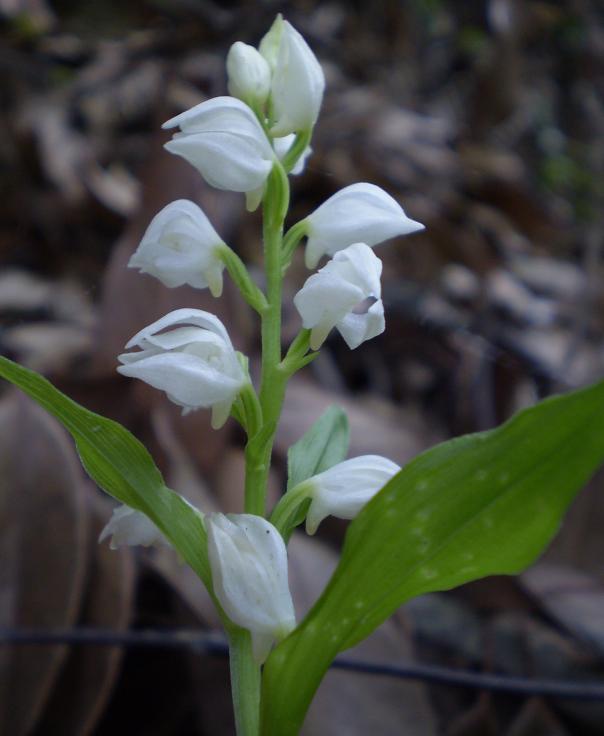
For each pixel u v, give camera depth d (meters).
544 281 0.26
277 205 0.08
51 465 0.11
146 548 0.12
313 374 0.18
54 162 0.23
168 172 0.16
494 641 0.13
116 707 0.11
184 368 0.07
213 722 0.11
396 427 0.15
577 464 0.06
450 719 0.13
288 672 0.07
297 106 0.08
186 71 0.27
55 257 0.22
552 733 0.12
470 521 0.07
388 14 0.37
